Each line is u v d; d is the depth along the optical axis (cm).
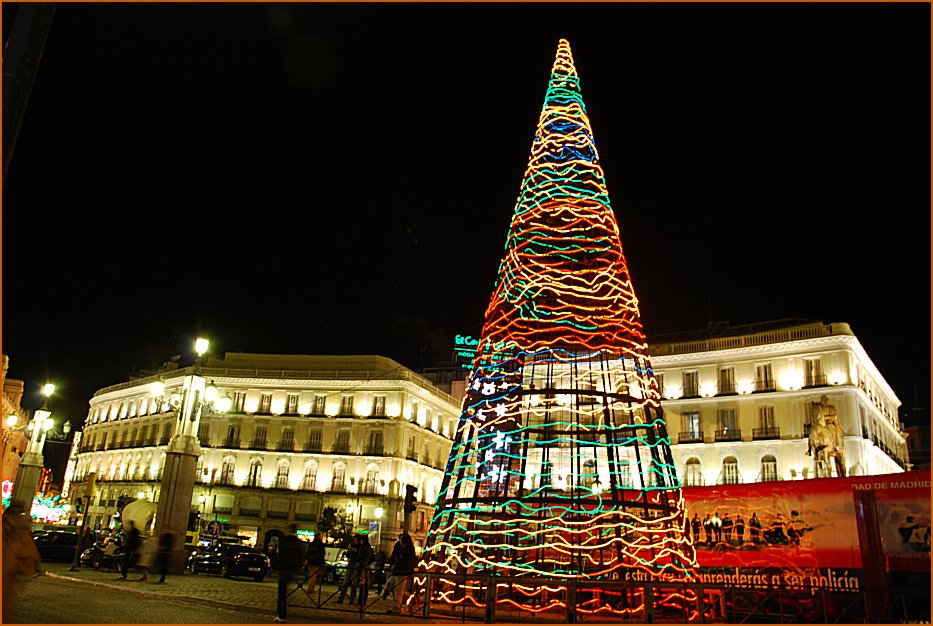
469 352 3603
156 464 5844
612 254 1698
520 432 1645
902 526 1334
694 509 1595
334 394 5581
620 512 1423
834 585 1373
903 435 5484
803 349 4338
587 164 1664
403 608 1466
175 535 2031
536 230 1650
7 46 464
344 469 5350
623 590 1470
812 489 1454
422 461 5550
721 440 4384
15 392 4253
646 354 1606
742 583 1461
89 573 2183
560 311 1634
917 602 1268
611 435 1494
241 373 5769
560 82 1744
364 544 1662
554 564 1498
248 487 5416
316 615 1363
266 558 2698
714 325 4984
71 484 6981
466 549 1520
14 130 456
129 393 6612
